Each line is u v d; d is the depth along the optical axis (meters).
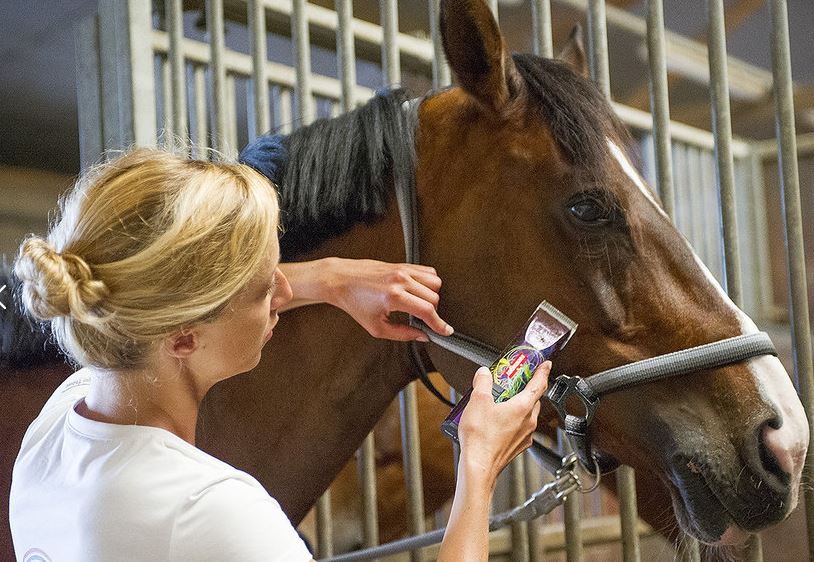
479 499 0.81
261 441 1.25
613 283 1.10
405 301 1.08
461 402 1.05
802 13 3.67
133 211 0.72
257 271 0.76
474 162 1.15
